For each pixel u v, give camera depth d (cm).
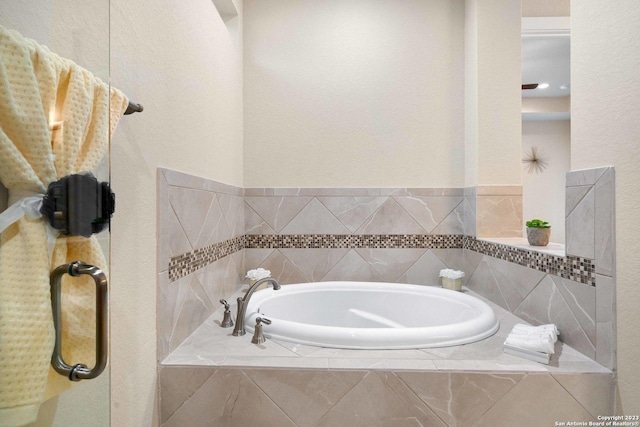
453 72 234
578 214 125
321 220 234
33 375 53
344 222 234
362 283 213
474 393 110
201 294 154
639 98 100
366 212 234
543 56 336
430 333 130
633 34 102
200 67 155
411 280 233
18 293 52
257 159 235
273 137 235
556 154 482
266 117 235
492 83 213
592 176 118
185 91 139
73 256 61
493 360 117
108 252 70
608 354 111
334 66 235
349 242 234
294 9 235
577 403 109
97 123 69
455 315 182
